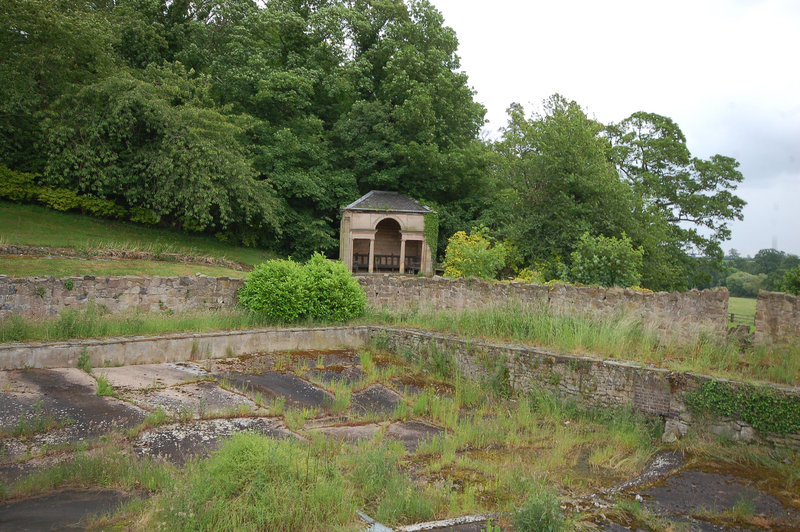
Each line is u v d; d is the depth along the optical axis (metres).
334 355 14.27
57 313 14.47
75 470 6.63
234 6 36.78
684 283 33.28
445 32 40.94
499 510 6.54
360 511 6.26
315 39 38.97
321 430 9.09
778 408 8.88
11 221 24.09
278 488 5.99
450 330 14.99
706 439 9.45
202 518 5.45
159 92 28.05
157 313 15.32
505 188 36.31
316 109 40.38
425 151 35.59
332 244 35.38
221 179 28.48
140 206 29.31
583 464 8.55
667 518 6.69
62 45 25.31
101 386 9.41
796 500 7.34
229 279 17.39
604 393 10.77
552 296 16.05
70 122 25.38
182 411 8.99
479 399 11.94
